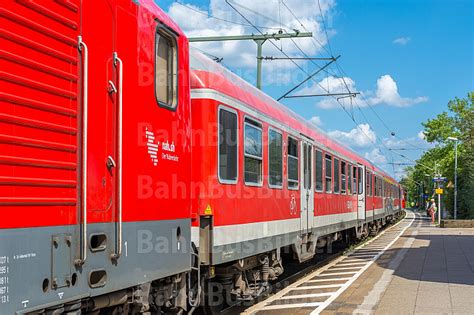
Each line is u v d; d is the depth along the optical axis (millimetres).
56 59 3928
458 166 59781
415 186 132375
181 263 6047
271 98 11844
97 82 4453
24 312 3480
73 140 4086
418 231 33688
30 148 3621
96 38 4477
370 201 27047
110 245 4539
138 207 5078
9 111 3441
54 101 3885
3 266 3338
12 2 3506
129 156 4957
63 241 3902
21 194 3514
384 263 16156
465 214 56500
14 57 3502
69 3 4113
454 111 65125
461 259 16594
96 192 4348
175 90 6125
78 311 4117
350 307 9539
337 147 18312
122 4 4938
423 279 12641
